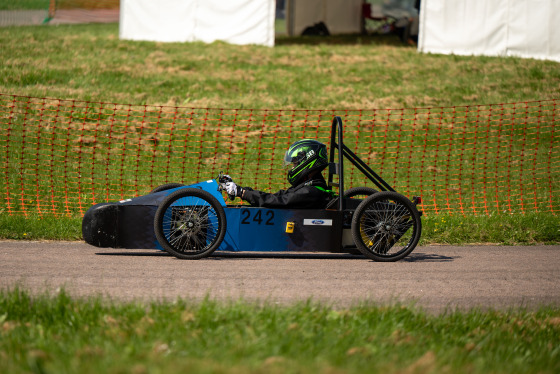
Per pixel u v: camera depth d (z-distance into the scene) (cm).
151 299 1941
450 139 4853
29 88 5181
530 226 3284
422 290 2262
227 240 2600
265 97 5531
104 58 6362
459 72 6338
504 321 1847
